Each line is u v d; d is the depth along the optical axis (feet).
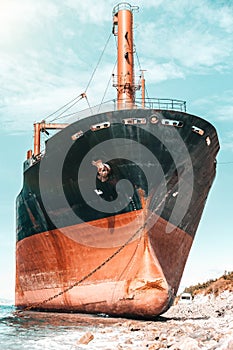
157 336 36.55
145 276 53.21
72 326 49.96
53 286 69.97
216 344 27.66
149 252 55.21
